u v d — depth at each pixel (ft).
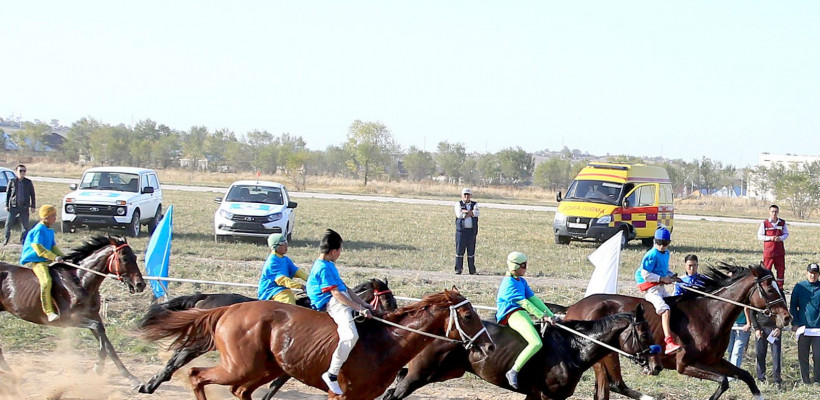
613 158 266.98
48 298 35.24
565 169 268.21
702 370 33.96
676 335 33.81
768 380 41.81
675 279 34.47
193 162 296.92
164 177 226.58
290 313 27.63
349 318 27.04
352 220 116.47
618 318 29.55
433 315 27.35
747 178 248.73
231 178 235.61
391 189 228.22
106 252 35.96
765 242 59.67
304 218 115.24
